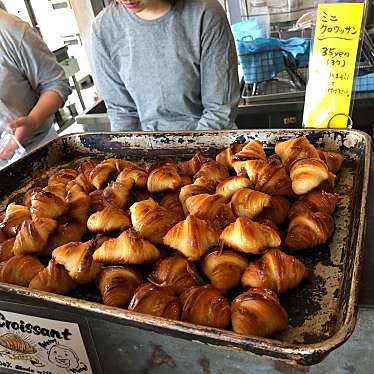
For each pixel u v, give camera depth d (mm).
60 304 712
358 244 719
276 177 939
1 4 1913
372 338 654
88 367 826
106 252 799
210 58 1379
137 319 643
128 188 1029
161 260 810
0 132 1730
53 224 920
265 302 659
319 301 746
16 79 1714
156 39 1389
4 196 1281
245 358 675
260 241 773
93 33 1503
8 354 886
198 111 1550
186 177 1090
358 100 1723
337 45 1030
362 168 985
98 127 1911
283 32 2150
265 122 1901
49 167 1419
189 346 698
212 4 1341
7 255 898
